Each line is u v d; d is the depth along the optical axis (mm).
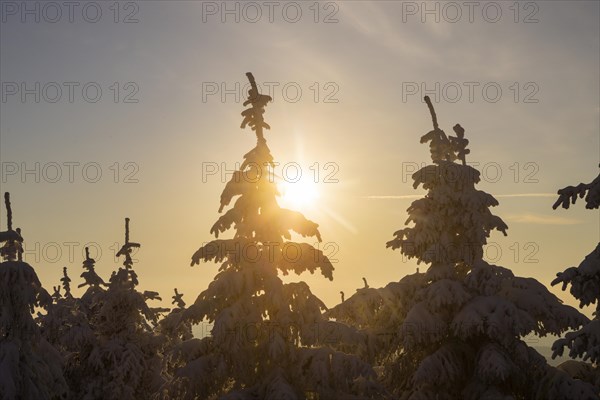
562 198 16688
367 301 21172
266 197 19422
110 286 30156
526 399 19141
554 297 19703
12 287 20891
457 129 21625
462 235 20969
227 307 18844
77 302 32531
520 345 18609
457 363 19219
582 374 19469
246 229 18891
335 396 17484
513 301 19438
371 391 17922
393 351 21484
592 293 16250
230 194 19297
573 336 16438
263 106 20094
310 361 17969
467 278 19656
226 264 19578
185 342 19062
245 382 18406
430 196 21125
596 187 16219
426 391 19219
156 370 29812
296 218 18984
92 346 29844
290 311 18391
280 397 16797
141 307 29891
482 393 18391
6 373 20172
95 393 28719
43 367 22000
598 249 16328
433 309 19359
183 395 18375
